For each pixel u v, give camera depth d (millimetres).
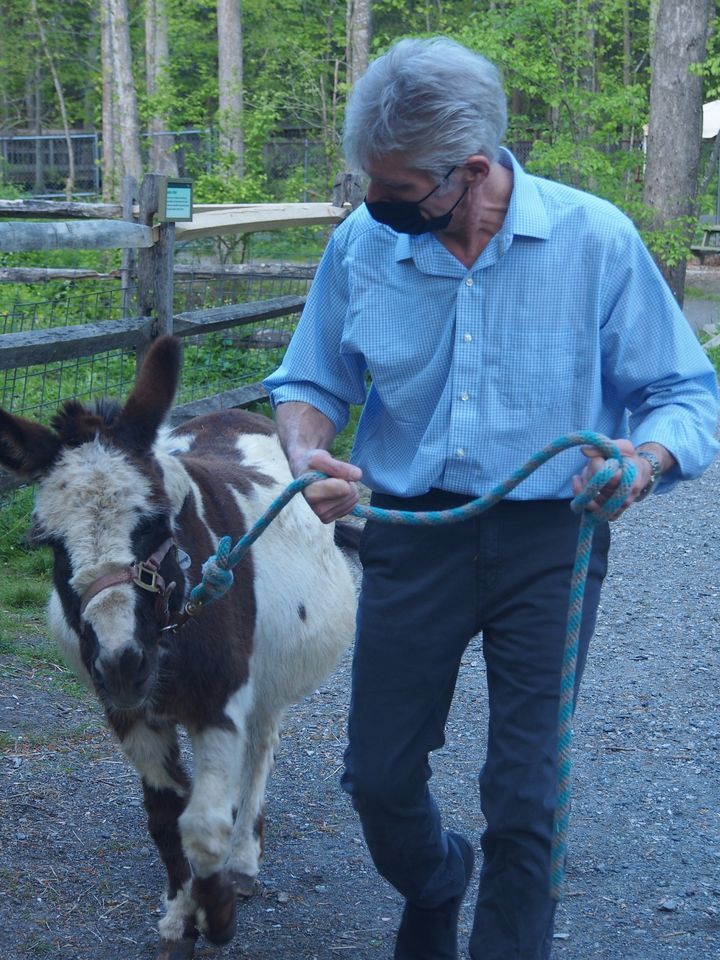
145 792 3129
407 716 2469
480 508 2223
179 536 3027
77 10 33562
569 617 2176
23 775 4062
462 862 2689
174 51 29391
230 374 9219
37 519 2742
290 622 3488
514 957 2338
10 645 5148
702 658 5430
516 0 15375
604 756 4430
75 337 6184
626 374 2389
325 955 3145
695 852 3717
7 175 30594
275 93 23688
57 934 3178
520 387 2357
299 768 4305
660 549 7164
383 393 2477
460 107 2146
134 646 2588
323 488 2324
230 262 12625
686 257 15242
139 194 6938
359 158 2232
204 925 2912
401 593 2461
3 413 2725
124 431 2877
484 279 2346
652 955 3150
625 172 16562
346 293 2600
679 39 14922
